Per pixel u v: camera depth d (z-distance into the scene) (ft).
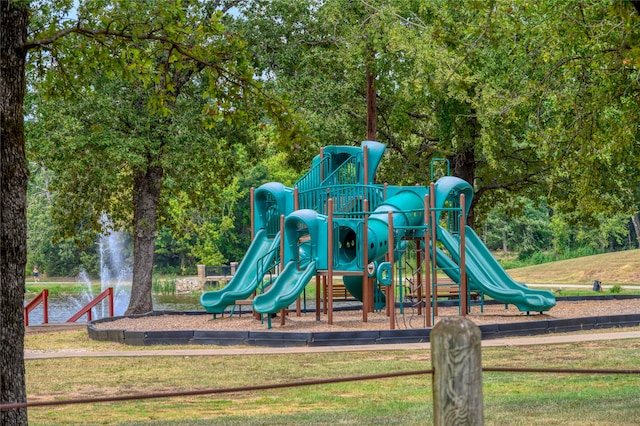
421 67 94.68
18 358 30.25
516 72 77.10
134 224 113.29
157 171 111.75
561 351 58.18
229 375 52.49
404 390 46.47
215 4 111.14
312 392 46.91
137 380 51.98
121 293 221.87
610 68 60.44
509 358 55.72
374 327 76.13
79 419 40.55
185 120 101.60
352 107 121.49
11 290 30.07
